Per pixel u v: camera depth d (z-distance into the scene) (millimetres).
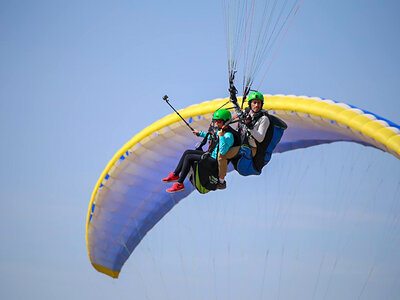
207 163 42531
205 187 43594
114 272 66312
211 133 43469
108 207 61188
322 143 56469
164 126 54875
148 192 61188
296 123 51156
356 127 43500
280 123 43312
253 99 42969
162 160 58500
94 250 64625
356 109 44812
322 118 46406
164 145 56812
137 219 63125
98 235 63375
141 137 56438
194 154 43531
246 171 43719
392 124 42719
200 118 52938
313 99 47531
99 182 59594
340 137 51000
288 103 48344
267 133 43062
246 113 42938
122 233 63812
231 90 43531
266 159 43625
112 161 58594
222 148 41812
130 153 57438
